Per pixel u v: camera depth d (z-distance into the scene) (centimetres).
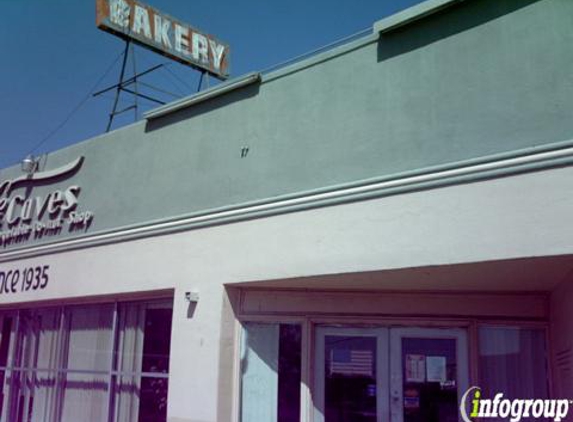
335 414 760
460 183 612
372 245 663
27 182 1233
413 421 732
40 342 1130
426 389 737
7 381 1177
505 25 624
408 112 675
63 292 1051
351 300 776
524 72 601
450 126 638
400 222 647
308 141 761
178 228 876
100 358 994
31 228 1173
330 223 706
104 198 1033
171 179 925
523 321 719
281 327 802
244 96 856
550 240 549
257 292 811
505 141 598
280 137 795
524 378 711
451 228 609
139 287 912
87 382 1007
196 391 795
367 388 757
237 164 835
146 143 987
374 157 691
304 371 770
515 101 600
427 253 620
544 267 591
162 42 1566
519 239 566
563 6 591
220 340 787
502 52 620
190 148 910
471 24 648
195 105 922
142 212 955
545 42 595
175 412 812
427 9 672
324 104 757
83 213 1059
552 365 700
